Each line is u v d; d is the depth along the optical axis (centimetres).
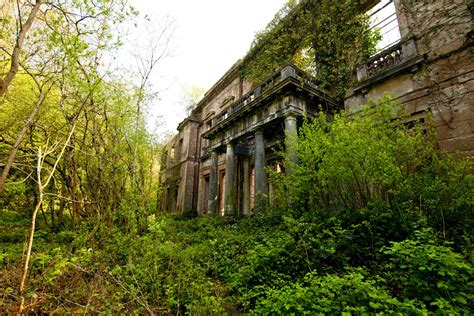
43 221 1072
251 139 1555
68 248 609
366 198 597
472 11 731
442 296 295
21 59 572
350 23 1094
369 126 582
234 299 445
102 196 754
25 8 544
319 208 676
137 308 381
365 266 428
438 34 789
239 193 1483
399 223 492
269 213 888
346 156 578
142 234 684
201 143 2347
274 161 1366
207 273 595
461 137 688
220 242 758
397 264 409
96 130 783
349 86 1039
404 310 272
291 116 973
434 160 529
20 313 353
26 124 482
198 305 377
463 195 473
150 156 1146
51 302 396
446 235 460
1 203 1024
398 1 925
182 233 949
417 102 795
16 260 512
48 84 691
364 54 1057
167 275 473
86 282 441
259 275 469
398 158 542
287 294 341
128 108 855
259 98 1095
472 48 709
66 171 854
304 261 478
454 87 727
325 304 297
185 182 2175
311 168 673
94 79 638
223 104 2031
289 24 1359
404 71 839
